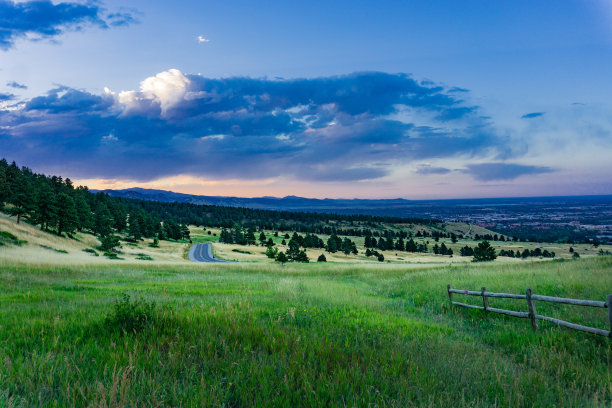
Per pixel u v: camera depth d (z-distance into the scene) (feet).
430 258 488.85
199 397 11.14
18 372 12.69
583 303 20.45
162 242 431.43
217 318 22.00
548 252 631.97
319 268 115.44
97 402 10.62
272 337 18.22
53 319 21.52
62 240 236.02
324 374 13.35
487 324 28.27
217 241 558.97
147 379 12.34
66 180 513.86
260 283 59.11
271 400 11.38
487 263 91.40
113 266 93.50
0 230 180.86
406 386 12.74
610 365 17.43
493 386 13.67
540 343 21.29
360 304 36.11
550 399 13.00
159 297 37.65
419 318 30.22
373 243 612.70
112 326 19.49
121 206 531.91
